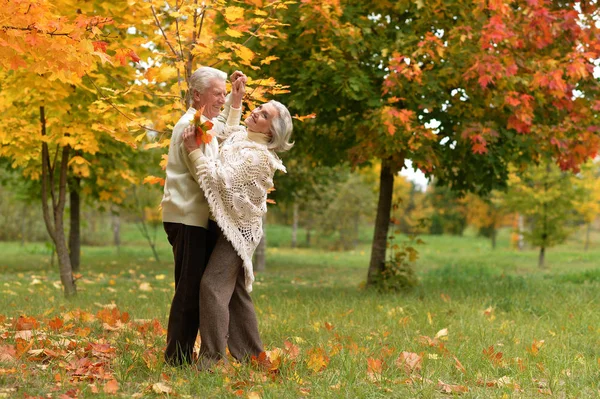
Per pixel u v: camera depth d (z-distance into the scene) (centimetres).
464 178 1038
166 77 551
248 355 392
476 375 410
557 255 2919
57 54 430
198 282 374
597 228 5912
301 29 861
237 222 365
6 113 754
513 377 409
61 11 632
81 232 3612
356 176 3519
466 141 902
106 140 906
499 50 874
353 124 950
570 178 2088
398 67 816
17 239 3734
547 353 486
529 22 845
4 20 410
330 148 1078
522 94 891
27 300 776
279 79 884
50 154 1020
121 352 421
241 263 377
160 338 484
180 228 369
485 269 1817
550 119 965
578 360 470
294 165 1675
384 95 911
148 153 1416
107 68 690
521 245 3388
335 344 477
